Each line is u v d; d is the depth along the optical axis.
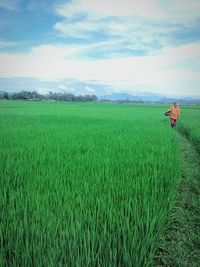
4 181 4.95
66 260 2.85
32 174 5.36
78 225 3.20
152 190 4.48
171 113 16.97
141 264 2.93
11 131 13.05
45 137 10.87
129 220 3.56
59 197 4.06
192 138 12.09
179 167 6.60
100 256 2.89
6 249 3.02
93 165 5.95
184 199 5.32
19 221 3.47
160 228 3.45
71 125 16.66
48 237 3.02
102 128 14.88
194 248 3.70
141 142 9.66
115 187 4.55
